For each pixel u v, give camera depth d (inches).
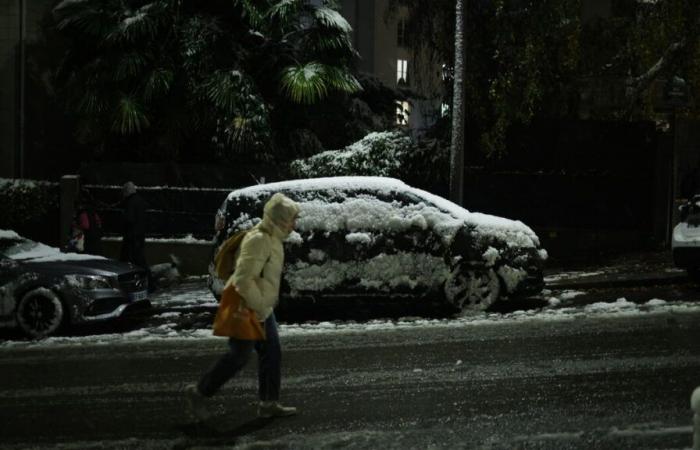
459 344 330.3
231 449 209.5
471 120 629.9
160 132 677.3
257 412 243.6
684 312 379.6
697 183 623.5
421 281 402.0
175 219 629.9
